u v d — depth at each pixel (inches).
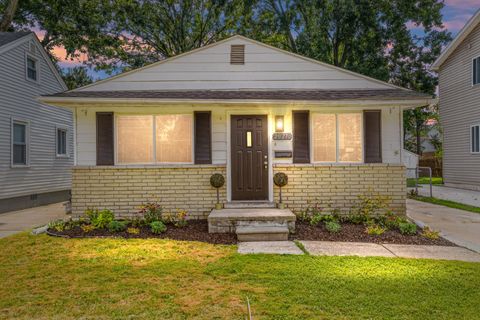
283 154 318.3
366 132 318.0
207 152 316.8
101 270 182.4
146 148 319.6
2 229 311.7
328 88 346.0
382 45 836.6
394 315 130.1
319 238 259.0
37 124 506.6
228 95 312.5
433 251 225.6
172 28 893.8
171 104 301.4
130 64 879.1
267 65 346.0
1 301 144.6
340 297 145.7
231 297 146.5
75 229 277.3
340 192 315.9
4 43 439.5
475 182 615.2
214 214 276.8
